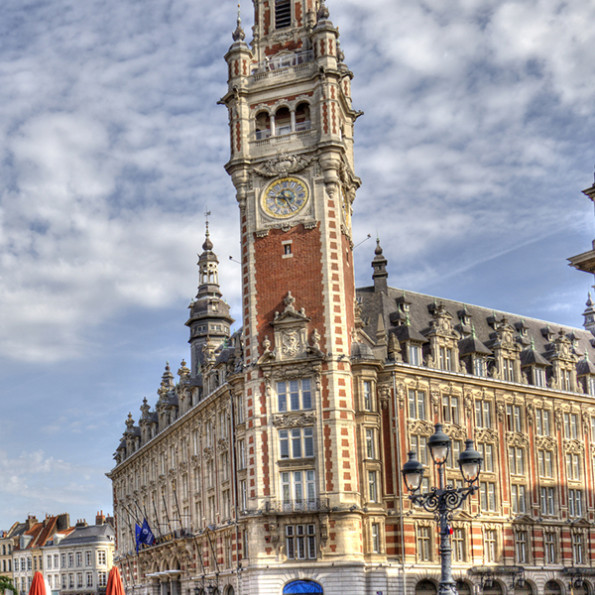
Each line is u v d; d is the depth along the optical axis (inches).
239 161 3371.1
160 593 4451.3
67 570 7022.6
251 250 3326.8
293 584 3041.3
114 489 5689.0
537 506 3683.6
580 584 3720.5
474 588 3353.8
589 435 3973.9
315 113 3339.1
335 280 3223.4
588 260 1856.5
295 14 3523.6
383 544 3174.2
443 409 3479.3
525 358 3838.6
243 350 3316.9
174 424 4338.1
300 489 3120.1
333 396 3132.4
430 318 3713.1
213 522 3796.8
